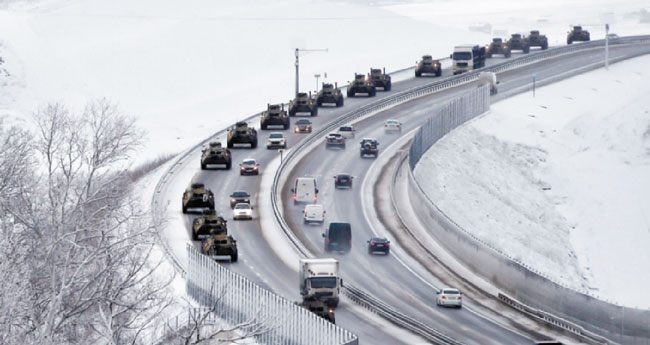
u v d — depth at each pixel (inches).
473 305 4370.1
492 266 4724.4
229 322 3526.1
